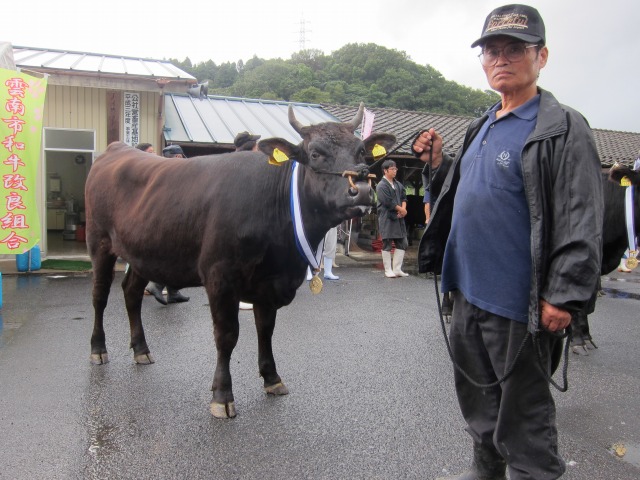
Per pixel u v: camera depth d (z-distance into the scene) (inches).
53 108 412.2
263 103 586.2
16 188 263.1
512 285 86.4
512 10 86.3
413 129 588.1
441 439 130.8
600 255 76.8
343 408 148.3
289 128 497.7
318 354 196.4
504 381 88.0
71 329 225.1
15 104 259.9
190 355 193.2
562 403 157.9
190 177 154.8
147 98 430.6
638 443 133.0
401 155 489.4
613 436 136.7
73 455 120.3
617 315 284.7
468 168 94.2
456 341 99.8
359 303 292.5
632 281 409.1
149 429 133.9
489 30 87.2
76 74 371.2
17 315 248.8
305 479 112.0
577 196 77.4
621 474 117.6
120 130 426.6
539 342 84.8
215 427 135.6
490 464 100.2
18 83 261.7
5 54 331.9
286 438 130.2
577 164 78.2
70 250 473.1
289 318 253.6
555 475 86.1
